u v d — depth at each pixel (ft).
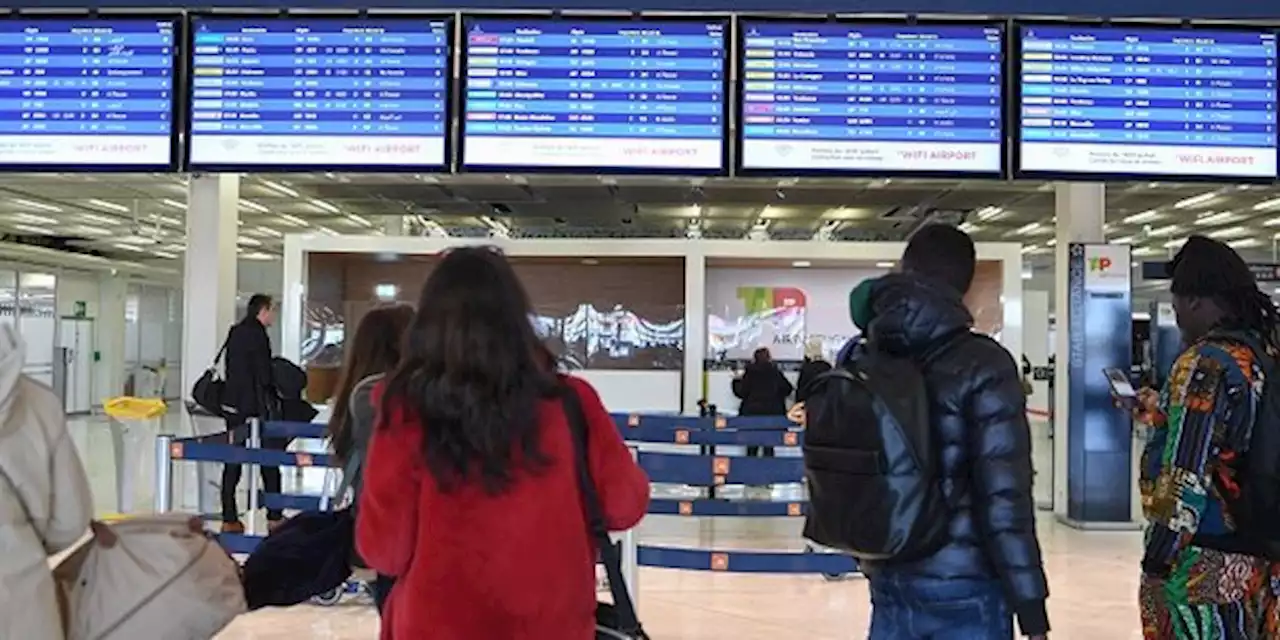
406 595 5.89
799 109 14.83
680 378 38.58
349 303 37.68
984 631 6.74
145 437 29.58
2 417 6.23
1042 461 45.47
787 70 14.87
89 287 79.82
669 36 14.88
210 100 15.03
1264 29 14.93
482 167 14.85
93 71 15.06
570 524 5.96
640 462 14.83
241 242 68.59
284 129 14.99
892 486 6.54
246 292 80.18
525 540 5.80
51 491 6.55
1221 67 14.92
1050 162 14.82
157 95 15.02
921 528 6.61
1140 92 14.88
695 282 37.91
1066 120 14.87
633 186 45.09
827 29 14.87
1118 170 14.84
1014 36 14.87
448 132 14.88
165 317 93.20
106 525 7.23
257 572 7.80
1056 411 29.53
